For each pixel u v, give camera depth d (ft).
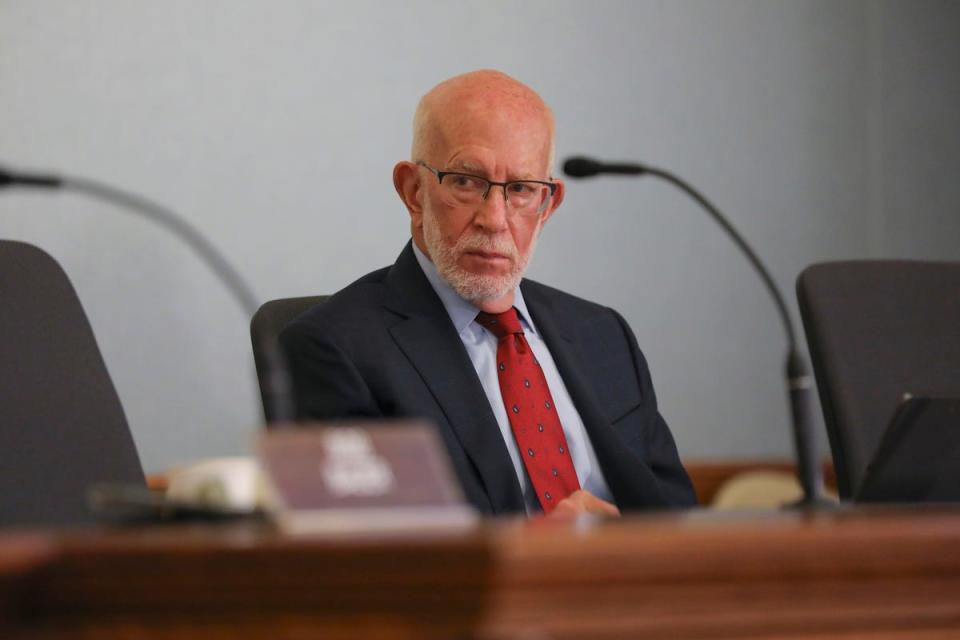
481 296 25.03
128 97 40.34
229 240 40.83
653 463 26.35
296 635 9.63
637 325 44.19
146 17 40.60
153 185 40.37
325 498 11.07
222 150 40.93
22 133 39.63
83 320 20.18
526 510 23.58
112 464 19.34
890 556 10.53
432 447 11.51
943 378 23.54
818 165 45.80
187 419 40.22
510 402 24.77
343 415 23.47
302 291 41.27
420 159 25.73
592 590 9.91
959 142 46.37
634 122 44.50
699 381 44.62
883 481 16.57
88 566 9.54
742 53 45.44
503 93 25.64
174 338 40.19
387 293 25.36
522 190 25.31
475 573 9.66
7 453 18.58
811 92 45.88
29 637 9.49
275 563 9.55
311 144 41.60
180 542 9.58
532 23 43.68
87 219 39.75
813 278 24.11
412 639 9.67
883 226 46.06
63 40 40.04
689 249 44.80
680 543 10.05
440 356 24.35
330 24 41.88
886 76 46.24
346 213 41.78
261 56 41.34
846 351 23.39
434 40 42.73
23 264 20.01
